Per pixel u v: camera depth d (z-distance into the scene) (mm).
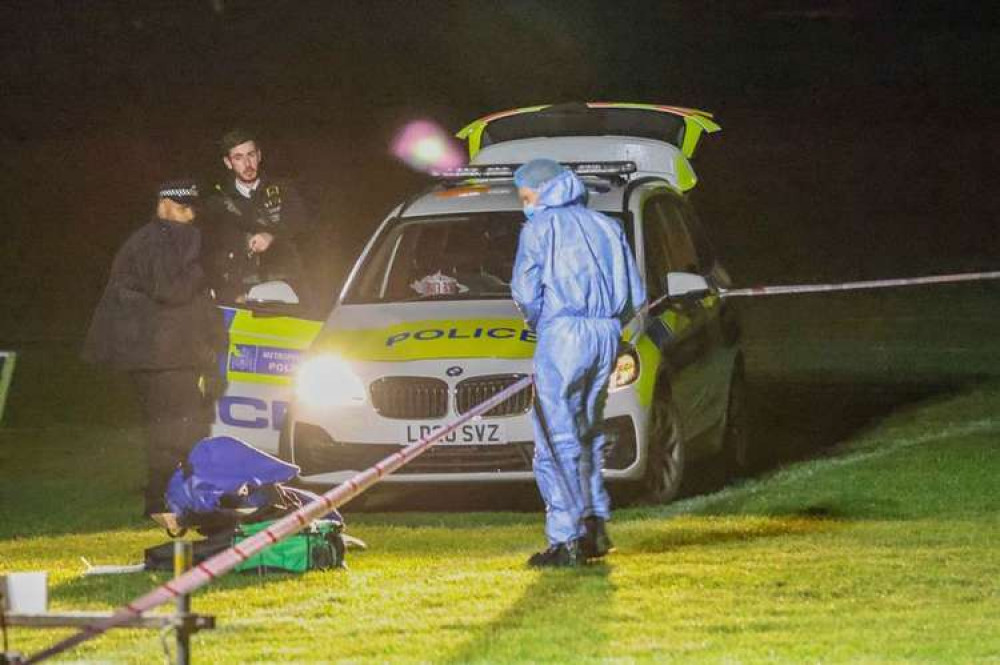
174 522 35531
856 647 27531
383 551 36406
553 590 31859
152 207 101625
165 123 119375
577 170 44688
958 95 133625
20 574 23547
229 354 42062
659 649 27594
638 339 40938
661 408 41156
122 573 34719
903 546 35344
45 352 68062
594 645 27906
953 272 84312
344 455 40750
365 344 41469
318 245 45469
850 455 47438
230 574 33656
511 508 42438
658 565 33844
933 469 44625
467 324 41750
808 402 56438
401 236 45031
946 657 26906
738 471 46188
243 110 121938
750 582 32156
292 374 42656
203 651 27953
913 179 110812
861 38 149625
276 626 29562
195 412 40906
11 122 121375
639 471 40250
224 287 44625
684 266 45406
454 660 27219
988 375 60500
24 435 53500
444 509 42469
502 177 46594
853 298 79188
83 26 143250
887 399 56531
